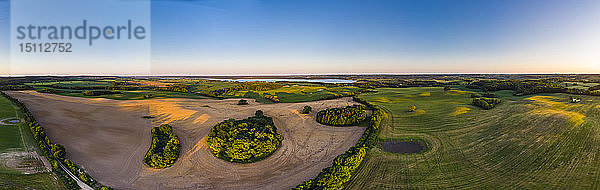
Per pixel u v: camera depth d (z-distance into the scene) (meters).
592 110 61.69
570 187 28.72
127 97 101.94
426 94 108.81
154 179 32.84
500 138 44.84
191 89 147.62
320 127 55.91
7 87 116.00
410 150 41.84
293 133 52.06
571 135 44.00
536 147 39.88
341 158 34.84
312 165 37.25
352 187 30.36
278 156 40.22
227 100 101.81
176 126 55.91
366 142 43.16
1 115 57.69
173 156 37.72
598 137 42.44
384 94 114.06
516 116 58.25
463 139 45.75
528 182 30.28
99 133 49.50
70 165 33.16
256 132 46.25
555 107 66.75
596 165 33.16
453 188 29.78
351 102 91.56
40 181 29.73
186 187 31.16
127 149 41.94
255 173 34.75
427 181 31.45
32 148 38.69
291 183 32.38
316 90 138.88
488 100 76.88
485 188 29.47
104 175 33.44
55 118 59.38
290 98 106.12
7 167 32.41
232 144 41.31
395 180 31.80
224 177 33.59
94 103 84.56
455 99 91.69
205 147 42.78
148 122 58.91
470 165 35.34
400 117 63.47
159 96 107.38
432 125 55.34
